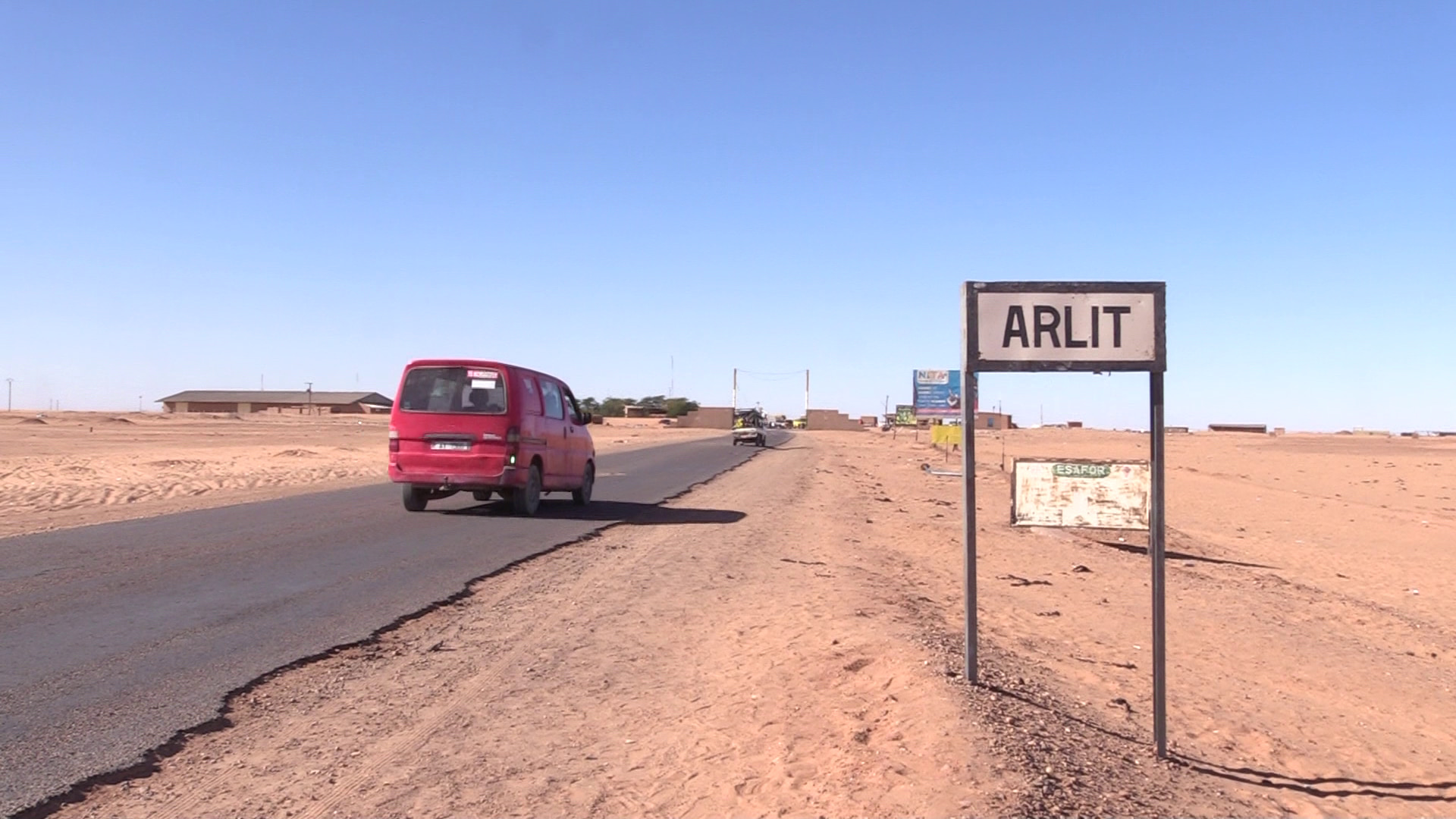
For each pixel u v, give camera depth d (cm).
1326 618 1309
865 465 4272
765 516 1916
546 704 683
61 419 9188
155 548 1239
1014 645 909
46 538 1312
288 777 545
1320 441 9662
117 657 749
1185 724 730
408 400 1683
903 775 534
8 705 636
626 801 525
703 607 1009
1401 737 784
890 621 907
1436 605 1523
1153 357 610
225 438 5688
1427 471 4966
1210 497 3325
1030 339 616
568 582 1129
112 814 490
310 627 860
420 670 757
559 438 1842
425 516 1680
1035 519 675
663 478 2931
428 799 521
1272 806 573
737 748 600
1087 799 524
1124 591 1348
